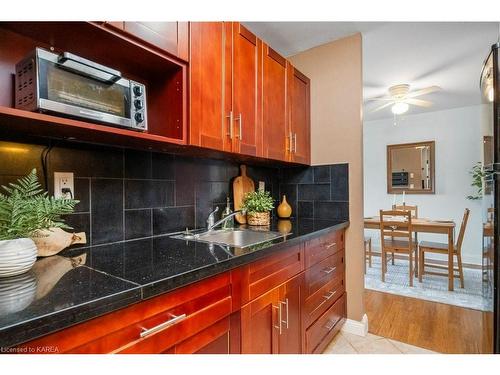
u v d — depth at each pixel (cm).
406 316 246
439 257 439
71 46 107
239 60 154
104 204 127
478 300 279
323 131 233
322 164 234
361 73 218
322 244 183
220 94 141
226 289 104
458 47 237
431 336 211
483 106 173
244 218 207
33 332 55
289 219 237
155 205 149
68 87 89
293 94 210
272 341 129
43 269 89
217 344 100
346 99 224
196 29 129
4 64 96
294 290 148
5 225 79
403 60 263
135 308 74
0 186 97
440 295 294
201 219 177
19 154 102
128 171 137
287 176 253
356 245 219
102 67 98
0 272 76
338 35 221
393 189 473
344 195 224
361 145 218
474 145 412
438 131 439
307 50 242
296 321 149
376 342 203
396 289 312
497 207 144
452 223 339
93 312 64
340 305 211
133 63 120
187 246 126
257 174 233
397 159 471
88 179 121
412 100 325
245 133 158
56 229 108
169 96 127
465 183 417
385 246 352
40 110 83
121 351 71
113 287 73
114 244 129
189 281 87
